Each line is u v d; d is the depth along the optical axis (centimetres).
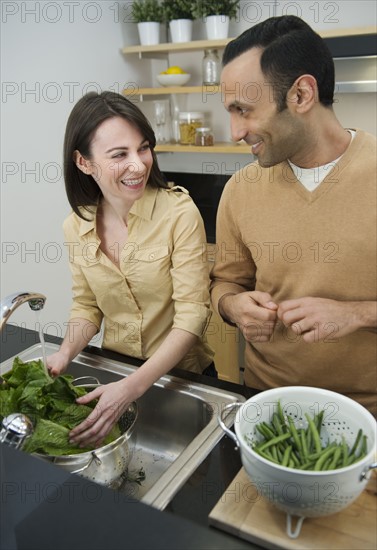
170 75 234
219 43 209
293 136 88
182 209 116
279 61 80
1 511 60
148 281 119
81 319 128
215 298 117
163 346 107
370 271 96
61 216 227
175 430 107
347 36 178
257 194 105
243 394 101
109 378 115
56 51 206
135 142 104
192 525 60
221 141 261
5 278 205
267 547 62
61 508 61
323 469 65
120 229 121
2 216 198
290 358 110
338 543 61
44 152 211
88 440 90
